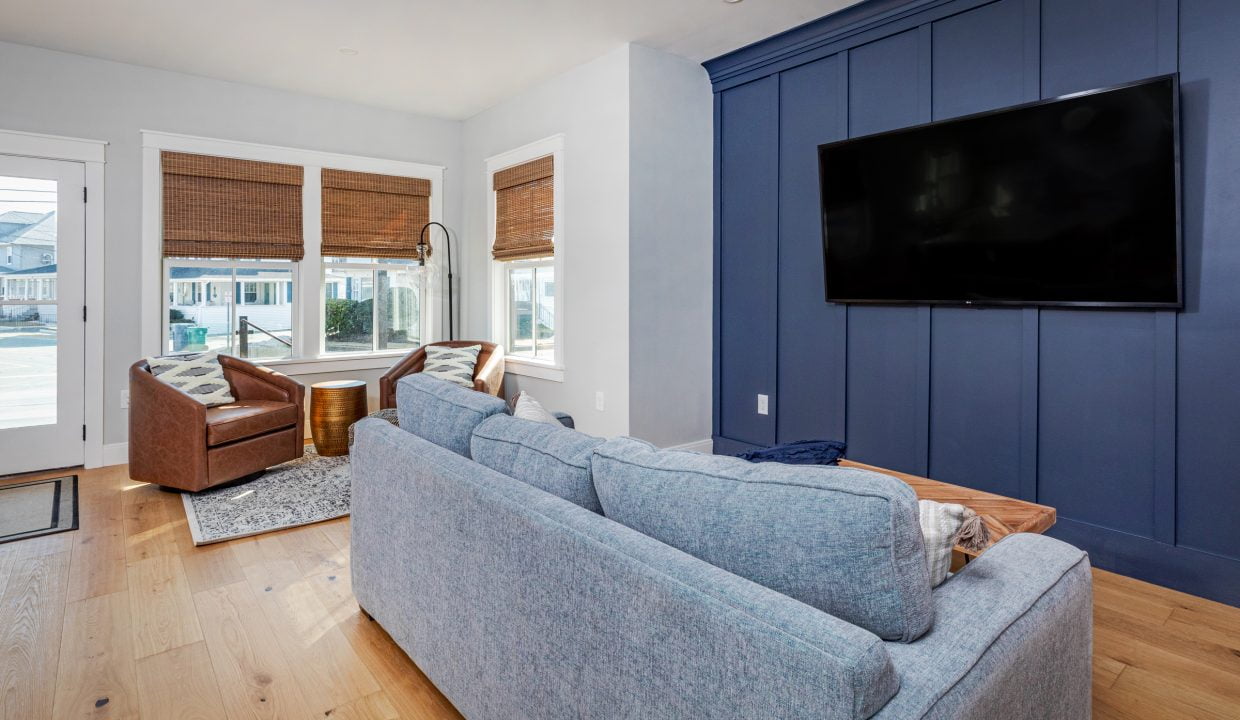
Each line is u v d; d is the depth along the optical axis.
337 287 5.00
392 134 5.10
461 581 1.59
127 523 3.09
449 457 1.73
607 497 1.32
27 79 3.77
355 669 1.93
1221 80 2.32
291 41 3.73
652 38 3.73
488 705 1.52
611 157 3.93
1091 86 2.62
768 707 0.89
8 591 2.39
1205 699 1.83
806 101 3.65
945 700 0.87
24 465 3.88
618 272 3.91
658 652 1.06
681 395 4.15
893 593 0.93
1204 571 2.42
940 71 3.08
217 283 4.49
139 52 3.89
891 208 3.19
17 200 3.78
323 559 2.71
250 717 1.71
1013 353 2.90
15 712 1.70
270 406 3.80
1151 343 2.52
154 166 4.16
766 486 1.07
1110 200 2.49
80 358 4.00
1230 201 2.32
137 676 1.88
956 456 3.11
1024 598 1.12
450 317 5.43
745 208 4.04
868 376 3.44
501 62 4.08
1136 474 2.58
